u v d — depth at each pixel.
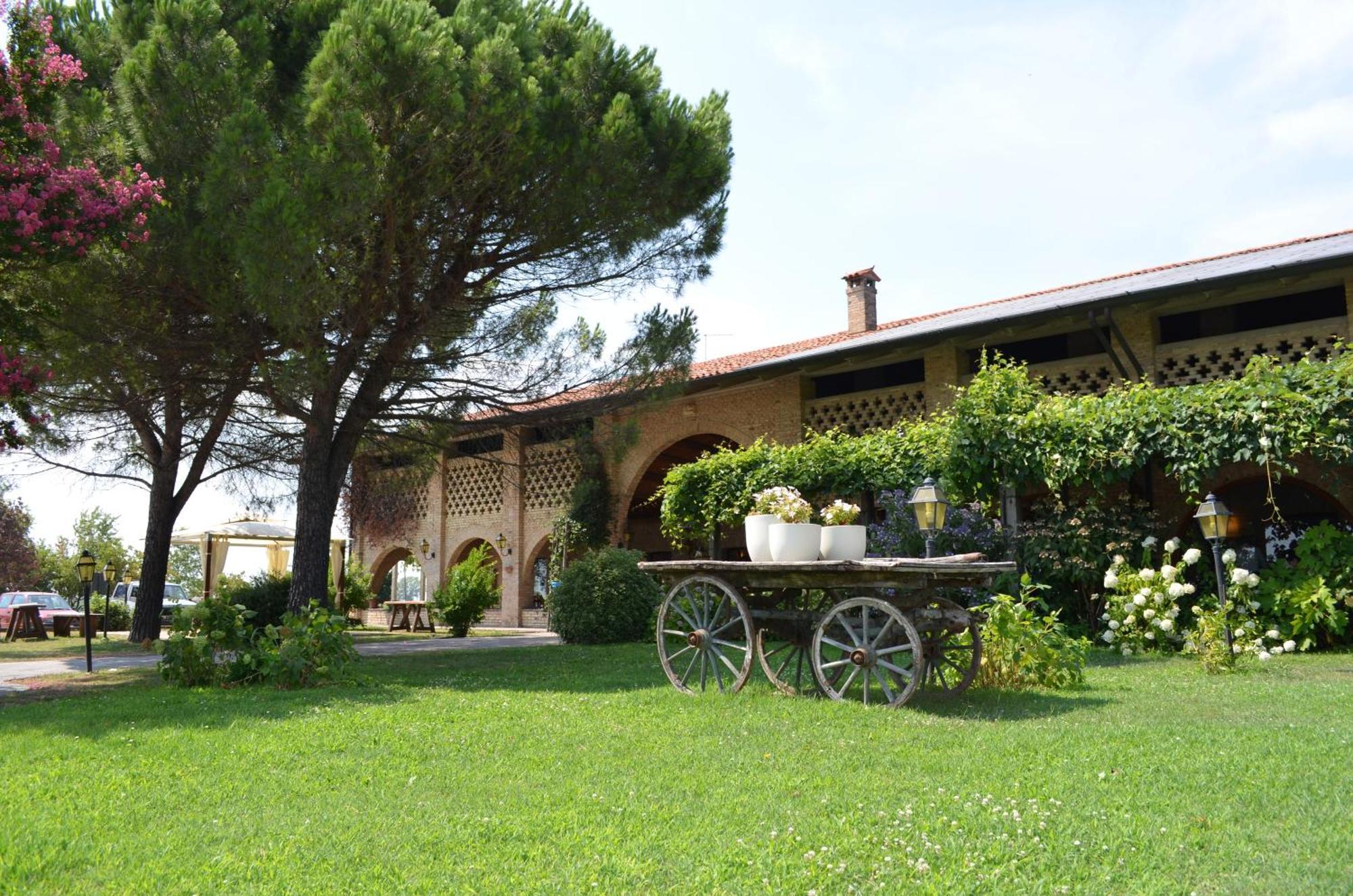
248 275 8.60
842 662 6.41
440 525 24.47
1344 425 9.53
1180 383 13.70
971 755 4.58
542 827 3.45
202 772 4.55
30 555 32.59
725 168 12.64
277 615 15.51
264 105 9.96
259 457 15.54
